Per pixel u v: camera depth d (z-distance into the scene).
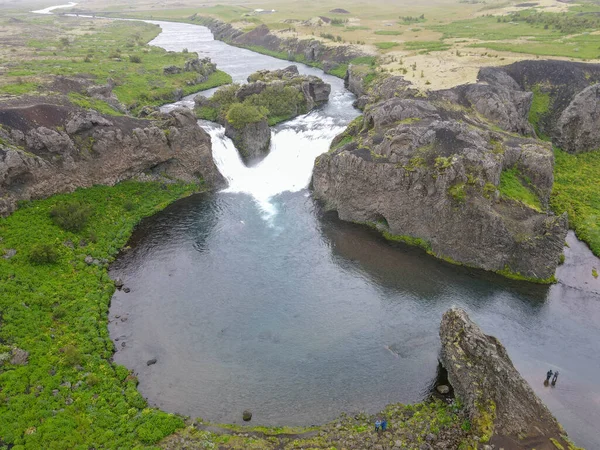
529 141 81.19
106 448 39.56
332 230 75.88
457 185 66.44
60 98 90.44
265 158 96.94
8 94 86.56
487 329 54.84
